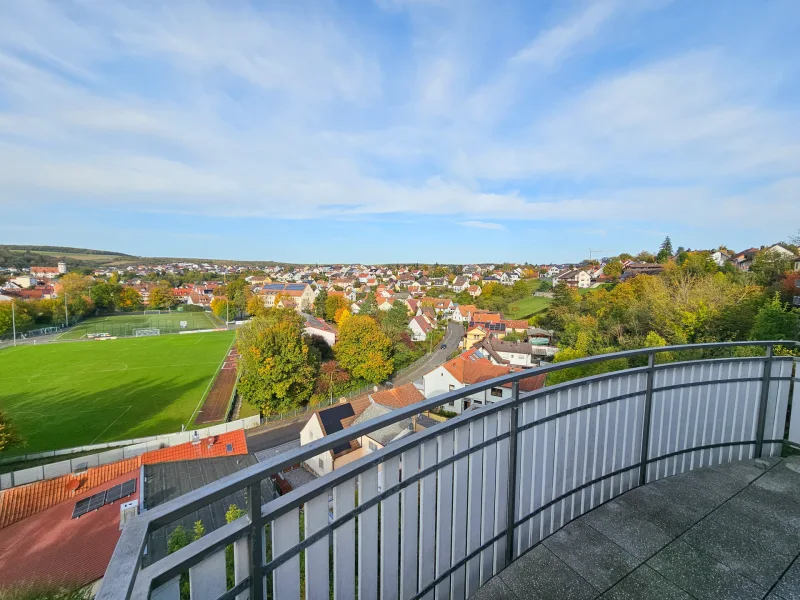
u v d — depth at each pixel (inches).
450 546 75.8
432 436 68.1
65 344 1953.7
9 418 774.5
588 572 83.2
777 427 137.8
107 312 3270.2
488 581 81.7
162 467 554.3
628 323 996.6
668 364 117.6
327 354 1557.6
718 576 81.6
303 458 50.3
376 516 62.5
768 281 1075.3
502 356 1428.4
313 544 54.4
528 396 85.7
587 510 104.0
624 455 111.3
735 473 120.3
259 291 3828.7
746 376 132.9
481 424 78.5
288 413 1024.9
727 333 705.6
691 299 801.6
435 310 2755.9
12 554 367.2
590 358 98.0
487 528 82.5
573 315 1398.9
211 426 928.3
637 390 112.1
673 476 119.2
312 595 54.9
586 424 101.3
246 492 46.1
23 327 2298.2
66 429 906.1
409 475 66.5
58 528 406.9
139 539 35.1
